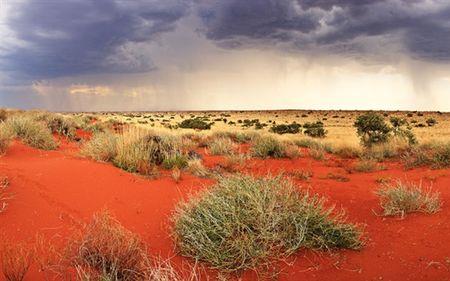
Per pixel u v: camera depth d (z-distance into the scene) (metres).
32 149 11.56
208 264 5.39
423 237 6.09
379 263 5.46
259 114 126.31
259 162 14.38
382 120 24.25
